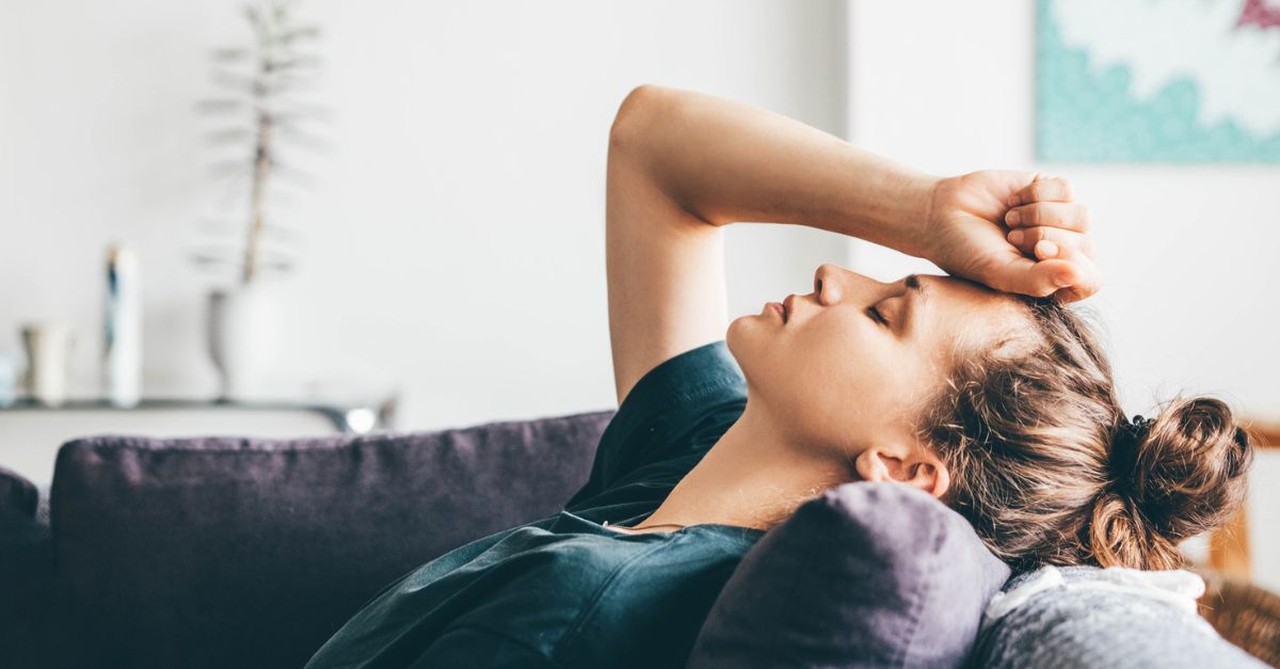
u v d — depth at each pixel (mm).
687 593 875
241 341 2863
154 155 3180
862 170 1043
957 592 707
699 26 3094
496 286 3170
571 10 3133
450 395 3184
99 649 1226
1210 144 2881
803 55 3055
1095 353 1011
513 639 832
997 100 2887
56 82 3178
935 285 995
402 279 3178
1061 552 937
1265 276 2891
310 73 3166
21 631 1234
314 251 3176
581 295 3166
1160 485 942
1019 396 950
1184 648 633
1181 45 2875
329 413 2758
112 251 2895
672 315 1263
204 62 3166
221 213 3184
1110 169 2902
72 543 1249
